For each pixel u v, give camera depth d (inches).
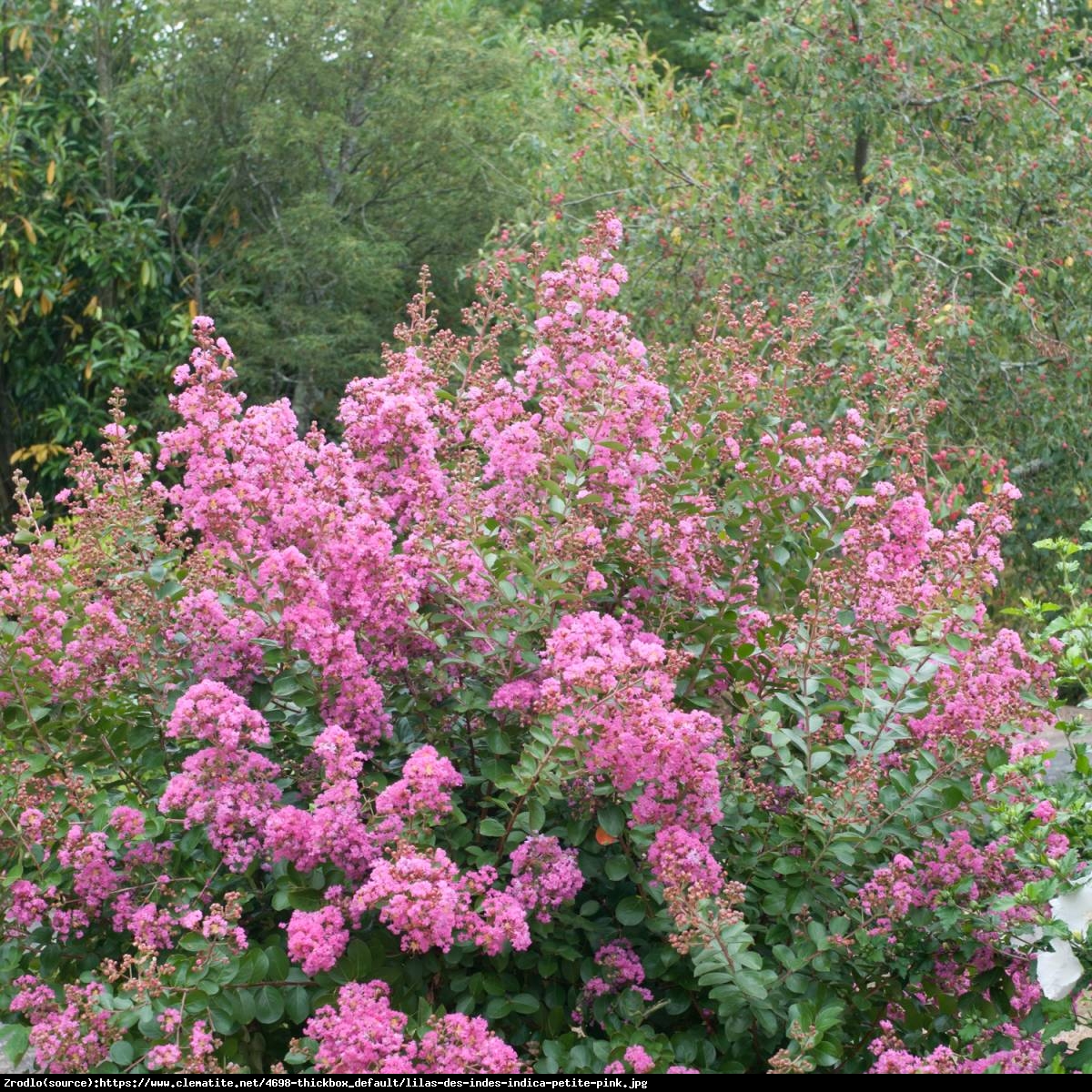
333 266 468.4
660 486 137.4
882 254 298.4
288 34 475.8
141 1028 106.9
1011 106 328.2
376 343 486.3
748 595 137.4
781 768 133.1
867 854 122.6
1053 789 118.3
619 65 423.2
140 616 122.8
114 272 460.8
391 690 129.8
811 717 125.2
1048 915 110.7
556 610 126.5
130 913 116.8
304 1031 109.1
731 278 325.1
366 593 121.7
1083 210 318.0
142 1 479.2
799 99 333.1
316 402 497.7
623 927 125.1
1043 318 312.3
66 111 473.1
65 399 474.6
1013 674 122.0
